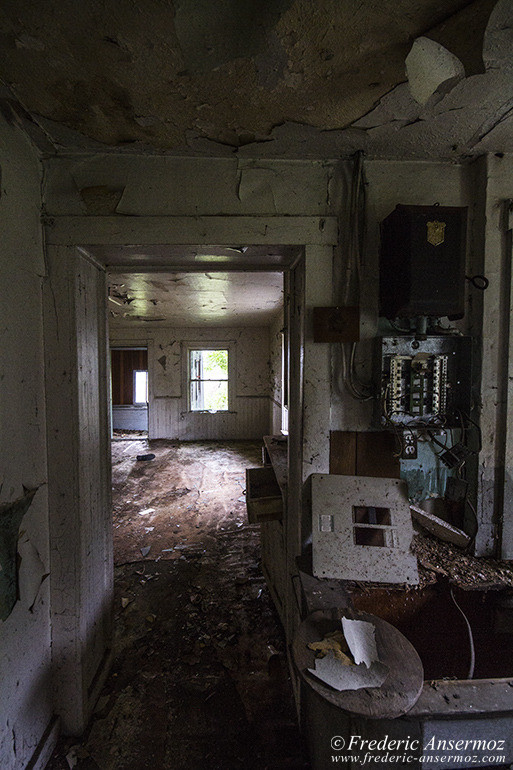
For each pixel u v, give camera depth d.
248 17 0.85
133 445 6.53
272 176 1.47
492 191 1.46
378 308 1.52
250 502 1.95
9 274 1.19
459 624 1.33
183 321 5.96
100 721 1.52
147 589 2.40
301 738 1.43
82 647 1.48
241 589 2.39
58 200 1.41
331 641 1.02
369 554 1.31
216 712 1.55
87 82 1.04
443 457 1.54
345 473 1.53
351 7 0.82
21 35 0.89
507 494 1.48
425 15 0.84
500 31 0.86
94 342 1.67
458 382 1.50
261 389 6.84
